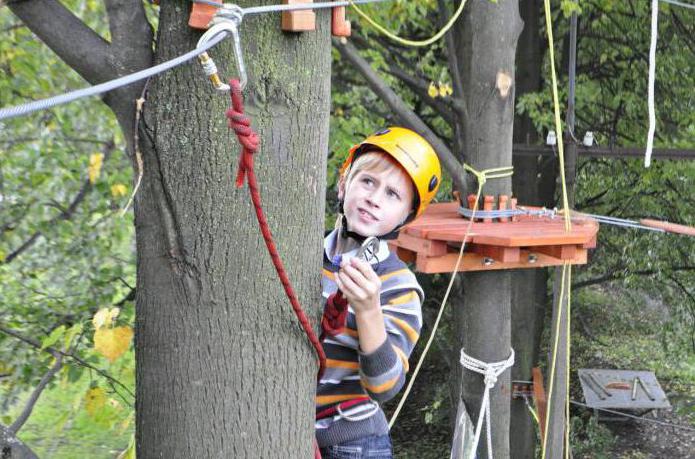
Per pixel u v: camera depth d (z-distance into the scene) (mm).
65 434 16906
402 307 3197
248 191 2623
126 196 10102
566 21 16125
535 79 15500
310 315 2824
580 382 19203
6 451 2934
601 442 17625
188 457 2691
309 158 2736
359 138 13914
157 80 2584
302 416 2822
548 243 5816
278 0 2588
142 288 2727
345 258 2844
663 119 16094
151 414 2742
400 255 6734
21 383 9031
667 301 17469
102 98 2656
